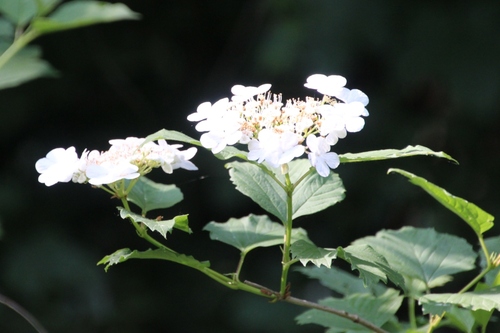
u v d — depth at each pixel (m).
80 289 6.44
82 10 2.71
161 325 6.97
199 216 7.12
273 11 6.64
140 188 2.53
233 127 2.01
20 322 6.23
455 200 2.23
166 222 2.06
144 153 2.24
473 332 2.54
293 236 2.50
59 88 7.16
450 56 6.20
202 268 2.27
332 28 6.25
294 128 2.04
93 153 2.22
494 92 6.05
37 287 6.32
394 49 6.32
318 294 6.57
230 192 6.78
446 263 2.59
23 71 3.10
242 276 6.94
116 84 7.36
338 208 6.76
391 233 2.72
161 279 7.09
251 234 2.52
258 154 1.95
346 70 6.43
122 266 7.04
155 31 7.48
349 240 6.77
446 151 6.60
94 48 7.27
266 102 2.12
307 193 2.45
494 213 6.45
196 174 6.73
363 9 6.23
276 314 6.46
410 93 6.70
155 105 7.50
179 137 2.03
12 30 3.26
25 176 7.00
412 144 6.59
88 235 7.10
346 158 2.00
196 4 7.51
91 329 6.45
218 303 6.95
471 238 6.32
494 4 6.15
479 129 6.53
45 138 7.23
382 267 2.06
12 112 6.98
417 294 2.64
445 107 6.64
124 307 6.83
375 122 6.59
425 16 6.25
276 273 6.84
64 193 7.05
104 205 7.19
